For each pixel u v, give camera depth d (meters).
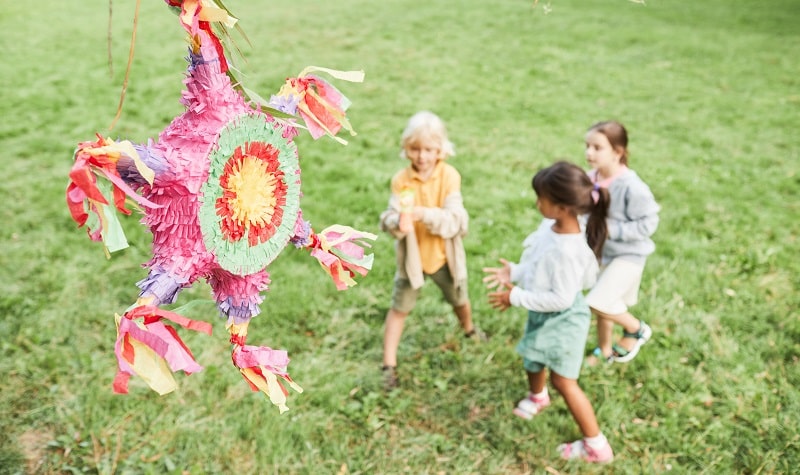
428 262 3.08
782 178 5.69
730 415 2.92
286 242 1.26
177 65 8.50
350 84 8.15
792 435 2.78
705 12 13.67
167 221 1.07
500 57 9.70
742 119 7.36
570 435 2.82
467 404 2.98
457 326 3.50
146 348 0.99
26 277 3.75
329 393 2.96
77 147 0.96
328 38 10.44
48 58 8.61
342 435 2.77
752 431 2.82
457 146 6.21
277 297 3.62
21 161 5.43
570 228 2.59
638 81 8.77
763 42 11.09
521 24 11.86
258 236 1.18
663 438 2.79
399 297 3.12
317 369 3.11
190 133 1.09
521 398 3.03
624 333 3.16
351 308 3.61
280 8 12.53
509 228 4.57
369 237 1.50
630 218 3.03
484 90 8.10
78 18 10.88
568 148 6.25
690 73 9.23
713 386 3.09
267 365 1.22
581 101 7.83
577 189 2.48
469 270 4.01
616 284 3.03
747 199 5.24
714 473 2.62
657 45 10.69
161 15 11.38
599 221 2.96
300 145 6.00
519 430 2.84
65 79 7.77
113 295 3.63
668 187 5.39
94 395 2.86
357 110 7.19
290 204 1.25
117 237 0.96
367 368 3.19
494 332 3.47
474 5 13.37
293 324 3.45
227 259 1.13
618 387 3.07
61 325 3.33
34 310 3.43
